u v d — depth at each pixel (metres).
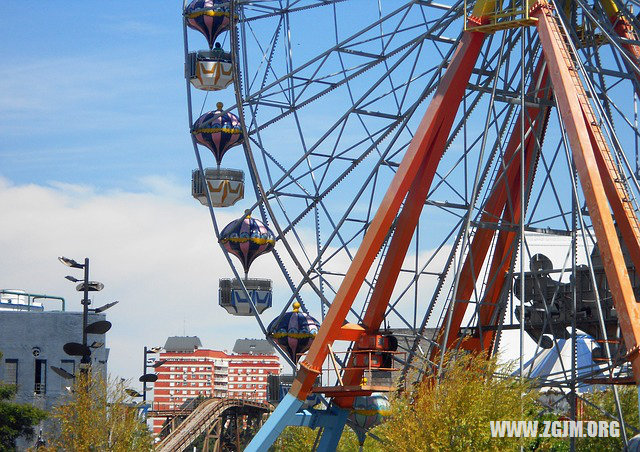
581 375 56.50
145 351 60.53
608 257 40.06
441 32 54.84
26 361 85.25
